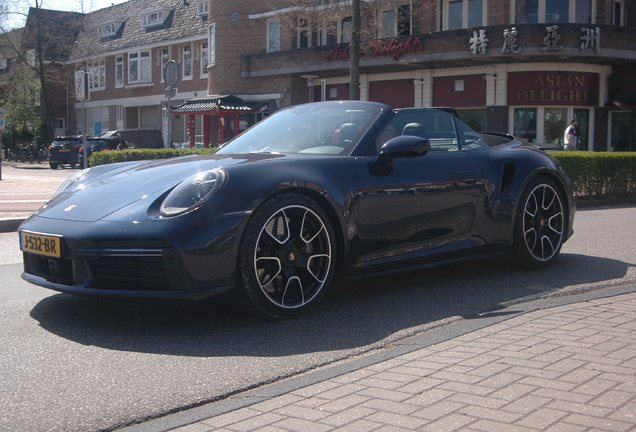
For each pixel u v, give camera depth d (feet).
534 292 12.90
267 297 10.36
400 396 7.16
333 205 11.03
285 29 81.41
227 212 9.84
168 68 49.34
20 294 12.89
